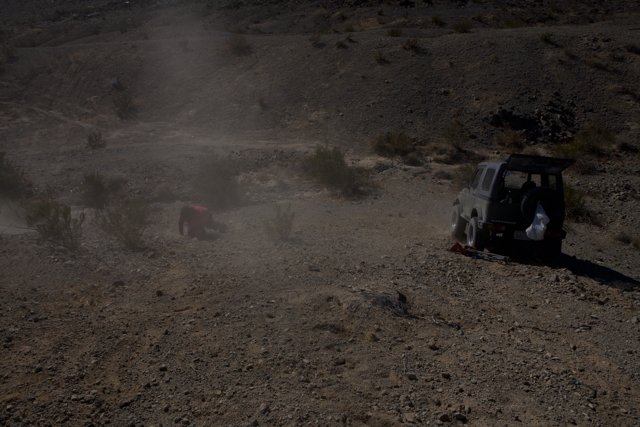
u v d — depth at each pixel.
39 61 38.75
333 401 4.84
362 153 23.72
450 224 13.85
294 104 29.38
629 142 23.53
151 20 63.88
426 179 19.69
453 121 25.67
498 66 29.22
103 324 6.18
